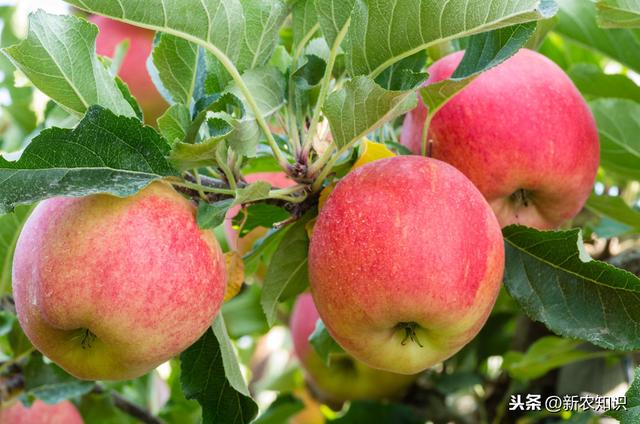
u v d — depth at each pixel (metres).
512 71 0.49
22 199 0.40
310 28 0.48
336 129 0.44
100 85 0.44
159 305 0.41
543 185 0.49
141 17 0.42
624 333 0.45
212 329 0.46
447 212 0.42
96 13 0.41
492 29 0.42
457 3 0.42
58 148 0.41
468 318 0.43
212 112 0.42
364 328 0.43
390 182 0.43
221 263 0.44
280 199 0.47
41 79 0.43
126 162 0.42
